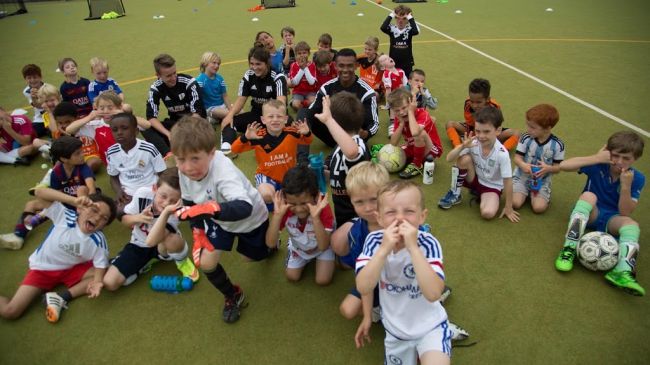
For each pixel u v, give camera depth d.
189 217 2.18
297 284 3.04
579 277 2.96
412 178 4.33
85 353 2.57
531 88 6.59
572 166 3.29
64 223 2.88
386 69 5.84
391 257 2.05
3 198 4.25
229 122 5.07
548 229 3.47
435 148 4.37
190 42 10.51
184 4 17.38
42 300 2.97
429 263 1.95
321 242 2.67
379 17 13.03
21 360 2.54
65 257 2.88
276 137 3.63
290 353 2.51
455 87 6.79
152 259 3.22
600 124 5.27
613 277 2.83
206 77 5.63
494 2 15.31
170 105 5.05
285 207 2.61
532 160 3.63
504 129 5.00
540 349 2.45
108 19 14.38
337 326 2.68
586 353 2.41
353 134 2.92
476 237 3.41
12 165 4.85
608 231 3.16
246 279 3.11
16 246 3.51
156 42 10.64
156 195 2.97
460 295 2.85
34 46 10.68
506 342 2.50
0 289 3.11
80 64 8.87
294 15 13.79
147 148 3.81
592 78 6.97
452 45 9.39
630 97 6.11
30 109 6.50
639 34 9.73
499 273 3.03
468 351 2.45
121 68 8.49
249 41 10.36
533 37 9.88
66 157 3.57
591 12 12.66
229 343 2.59
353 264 2.84
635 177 2.97
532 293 2.84
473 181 3.77
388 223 2.02
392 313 2.16
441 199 3.80
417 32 6.96
